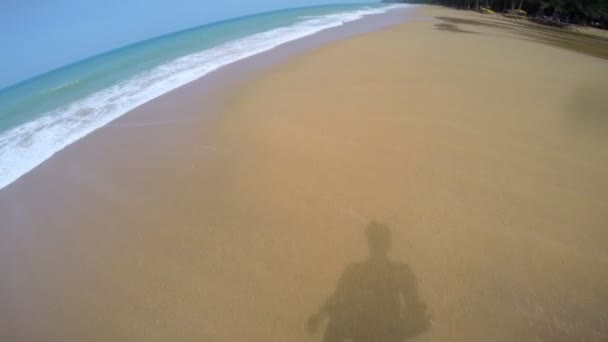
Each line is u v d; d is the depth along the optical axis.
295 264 4.08
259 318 3.53
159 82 12.70
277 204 5.11
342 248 4.22
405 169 5.62
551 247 3.96
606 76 9.66
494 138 6.42
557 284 3.52
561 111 7.44
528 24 23.44
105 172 6.89
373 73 10.45
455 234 4.25
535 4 29.00
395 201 4.90
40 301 4.24
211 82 11.55
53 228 5.55
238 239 4.57
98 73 16.92
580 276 3.59
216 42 20.30
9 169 7.93
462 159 5.81
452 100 8.21
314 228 4.57
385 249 4.12
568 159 5.66
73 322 3.87
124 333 3.62
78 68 20.59
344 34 18.20
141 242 4.84
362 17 26.47
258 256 4.26
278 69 11.83
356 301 3.55
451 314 3.33
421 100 8.28
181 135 7.87
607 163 5.48
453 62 11.38
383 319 3.36
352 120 7.43
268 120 7.78
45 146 8.81
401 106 7.98
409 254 4.02
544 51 13.23
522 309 3.31
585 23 24.83
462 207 4.69
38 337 3.80
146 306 3.88
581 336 3.05
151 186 6.13
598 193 4.80
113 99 11.65
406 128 6.95
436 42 14.84
